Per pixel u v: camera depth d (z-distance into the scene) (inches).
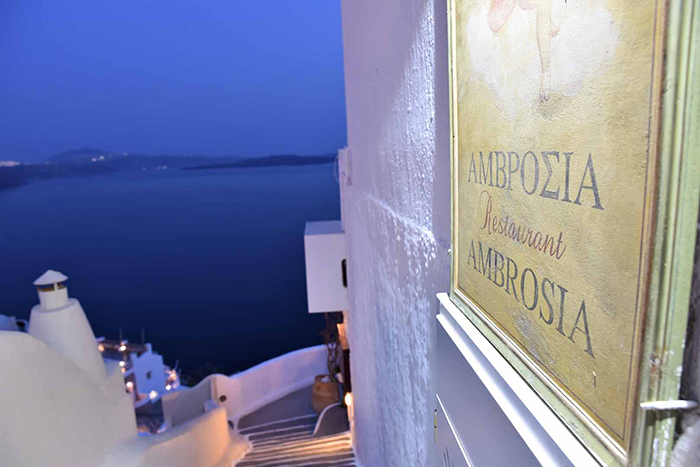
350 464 167.8
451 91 35.0
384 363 91.4
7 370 85.0
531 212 23.1
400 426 77.8
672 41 12.8
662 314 14.2
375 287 96.5
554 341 21.5
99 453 113.1
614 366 16.9
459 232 35.9
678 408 13.9
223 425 196.2
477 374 31.3
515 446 25.6
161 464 133.0
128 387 658.8
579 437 19.8
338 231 194.1
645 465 15.4
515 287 25.6
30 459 87.6
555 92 20.1
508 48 24.6
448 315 40.1
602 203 17.1
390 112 68.9
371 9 80.8
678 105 12.9
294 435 240.8
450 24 34.2
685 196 13.2
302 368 306.3
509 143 25.3
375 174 88.2
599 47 16.6
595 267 17.8
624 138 15.5
